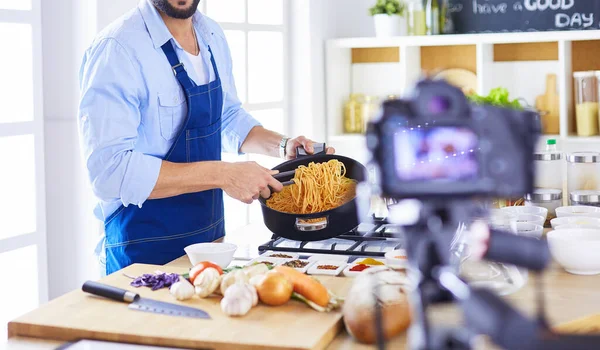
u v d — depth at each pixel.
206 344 1.31
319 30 4.17
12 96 2.54
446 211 0.86
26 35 2.51
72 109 2.69
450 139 0.84
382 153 0.85
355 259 1.92
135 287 1.66
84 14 2.63
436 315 1.39
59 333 1.41
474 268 1.70
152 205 2.25
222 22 3.56
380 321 1.01
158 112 2.26
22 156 2.55
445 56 4.28
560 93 3.87
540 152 2.36
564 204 2.60
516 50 4.12
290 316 1.43
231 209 3.76
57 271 2.76
